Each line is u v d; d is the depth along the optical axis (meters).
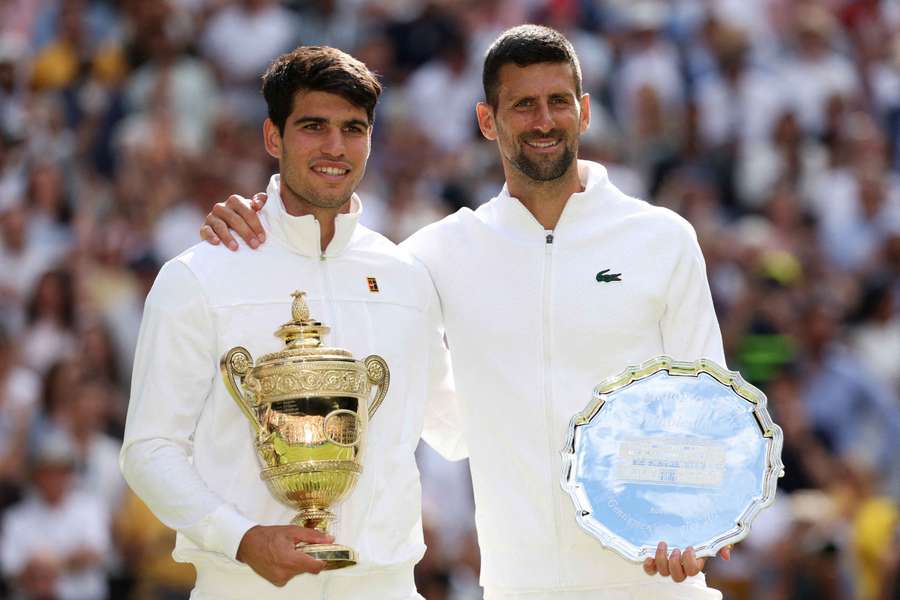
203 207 27.61
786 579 21.34
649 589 11.94
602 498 11.40
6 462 22.98
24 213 27.62
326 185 11.40
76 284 25.66
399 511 11.45
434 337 12.41
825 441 23.78
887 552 21.77
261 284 11.42
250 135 29.16
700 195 27.84
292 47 31.05
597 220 12.42
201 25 31.23
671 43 31.16
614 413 11.59
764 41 31.84
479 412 12.29
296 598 11.23
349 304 11.59
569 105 12.10
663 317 12.29
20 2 32.72
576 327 12.15
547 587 11.99
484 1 31.31
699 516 11.31
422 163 28.64
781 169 29.41
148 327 11.30
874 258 28.20
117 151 29.05
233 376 11.15
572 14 31.66
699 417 11.54
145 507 22.27
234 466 11.32
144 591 21.61
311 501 11.03
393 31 30.88
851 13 33.47
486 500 12.25
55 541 21.62
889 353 26.58
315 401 10.92
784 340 24.09
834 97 30.92
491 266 12.38
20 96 30.58
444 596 20.48
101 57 30.84
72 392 23.09
